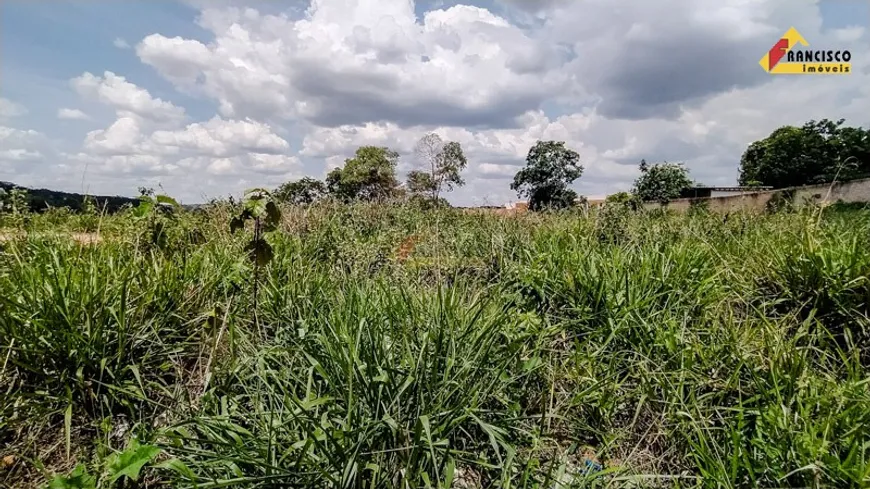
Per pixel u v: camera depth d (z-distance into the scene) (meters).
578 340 2.81
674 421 2.01
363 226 6.45
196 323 2.62
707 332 2.60
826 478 1.49
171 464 1.39
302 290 2.96
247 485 1.47
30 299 2.19
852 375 2.01
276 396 1.88
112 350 2.24
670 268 3.21
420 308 2.53
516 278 3.40
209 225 4.66
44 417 1.94
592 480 1.67
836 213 5.04
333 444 1.56
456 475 1.77
